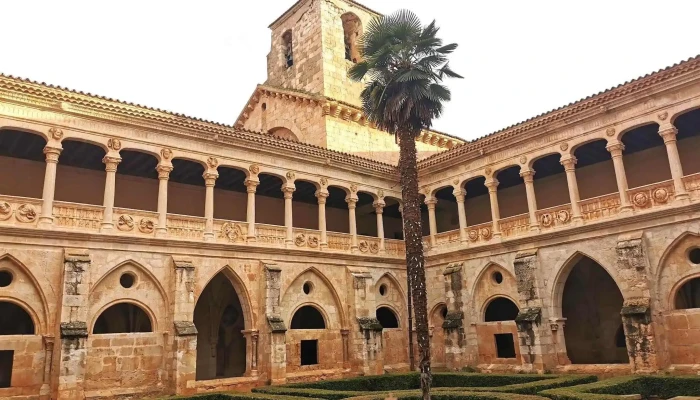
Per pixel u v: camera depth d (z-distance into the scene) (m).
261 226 32.62
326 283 34.97
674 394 22.28
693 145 31.09
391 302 38.12
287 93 45.94
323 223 35.38
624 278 27.66
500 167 34.78
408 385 30.69
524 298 31.77
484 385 27.55
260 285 31.64
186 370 26.92
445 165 38.00
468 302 35.38
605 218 29.34
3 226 23.84
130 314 33.34
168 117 29.39
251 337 30.67
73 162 31.33
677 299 27.69
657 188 27.58
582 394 17.72
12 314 30.06
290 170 34.53
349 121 44.09
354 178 37.91
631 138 31.58
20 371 23.55
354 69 24.69
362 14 51.66
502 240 33.91
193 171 33.91
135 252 27.67
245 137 32.12
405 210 21.12
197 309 37.53
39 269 24.73
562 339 30.62
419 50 23.56
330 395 21.75
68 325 24.22
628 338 26.66
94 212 26.91
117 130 28.16
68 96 26.28
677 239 26.48
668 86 27.19
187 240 29.25
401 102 22.22
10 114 24.92
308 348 35.75
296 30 50.59
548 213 32.06
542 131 32.44
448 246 37.41
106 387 25.61
